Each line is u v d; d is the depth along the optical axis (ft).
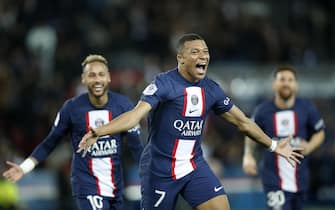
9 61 174.19
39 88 166.40
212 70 174.91
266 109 99.86
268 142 77.30
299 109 99.04
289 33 200.44
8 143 137.80
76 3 192.13
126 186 129.70
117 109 84.38
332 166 156.25
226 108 77.25
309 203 152.87
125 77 165.48
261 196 151.94
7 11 187.01
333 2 216.54
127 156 128.98
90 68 82.53
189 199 76.95
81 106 83.66
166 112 75.51
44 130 157.58
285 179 97.76
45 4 188.34
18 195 139.74
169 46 184.44
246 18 195.62
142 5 194.59
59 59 175.22
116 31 184.96
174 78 75.51
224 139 160.97
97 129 67.00
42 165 150.00
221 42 188.03
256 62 188.65
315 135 99.76
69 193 135.85
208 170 77.20
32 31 185.06
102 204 82.33
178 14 194.49
